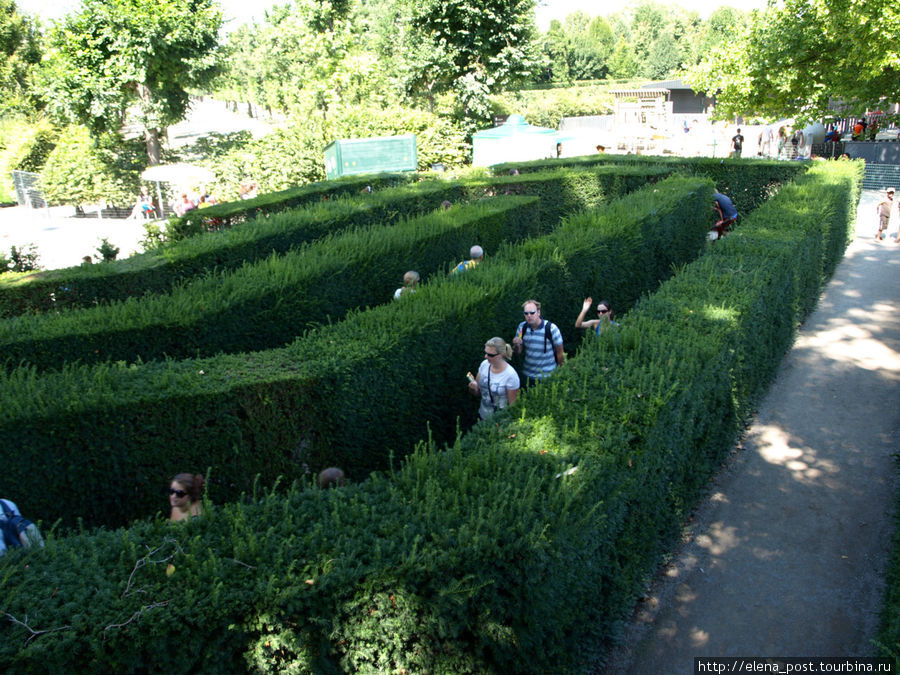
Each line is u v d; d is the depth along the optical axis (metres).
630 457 4.86
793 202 13.43
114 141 31.39
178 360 7.67
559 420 5.14
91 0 28.48
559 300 9.60
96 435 5.48
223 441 5.84
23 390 5.61
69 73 28.61
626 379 5.71
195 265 11.06
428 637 3.66
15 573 3.54
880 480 7.21
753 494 7.09
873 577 5.78
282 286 8.38
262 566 3.56
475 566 3.68
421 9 33.28
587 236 10.33
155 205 30.67
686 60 84.12
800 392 9.42
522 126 29.17
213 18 30.14
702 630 5.32
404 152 24.80
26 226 27.25
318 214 13.73
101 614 3.28
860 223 21.00
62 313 7.94
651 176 19.03
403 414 6.78
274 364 6.20
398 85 35.16
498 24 33.38
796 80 17.53
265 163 27.70
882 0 14.12
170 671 3.29
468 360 7.65
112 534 3.90
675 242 13.58
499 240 13.74
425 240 11.26
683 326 7.04
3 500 4.37
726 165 20.27
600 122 44.44
